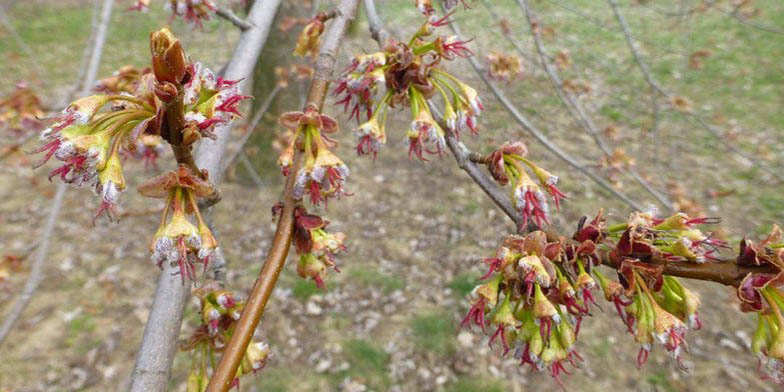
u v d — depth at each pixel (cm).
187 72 84
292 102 598
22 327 487
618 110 749
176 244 96
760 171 655
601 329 488
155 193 98
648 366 459
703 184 633
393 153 731
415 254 584
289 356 475
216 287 145
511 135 592
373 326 504
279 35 553
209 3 201
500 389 445
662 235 114
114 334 488
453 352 478
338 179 119
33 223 603
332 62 152
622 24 401
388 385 452
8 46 891
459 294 533
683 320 116
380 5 419
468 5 200
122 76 171
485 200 657
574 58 792
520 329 119
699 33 941
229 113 88
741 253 109
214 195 101
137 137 83
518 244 116
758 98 801
